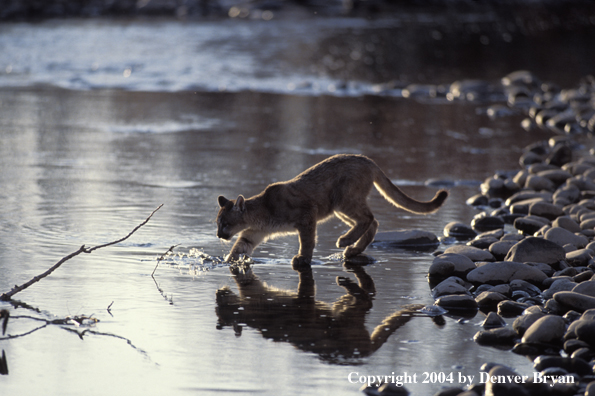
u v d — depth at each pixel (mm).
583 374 8633
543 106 34812
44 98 35219
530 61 54781
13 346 9242
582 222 15758
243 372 8648
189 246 14352
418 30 72750
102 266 12820
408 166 23219
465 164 23719
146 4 85812
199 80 42062
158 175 20906
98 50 52219
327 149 25484
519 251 13195
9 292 10875
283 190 13648
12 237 14289
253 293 11648
